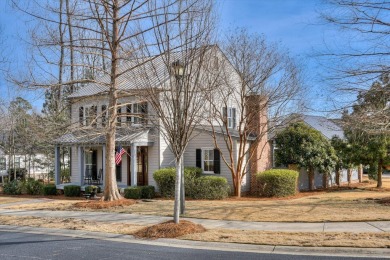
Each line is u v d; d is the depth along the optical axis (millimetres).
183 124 10742
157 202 17766
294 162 22906
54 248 9664
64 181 31234
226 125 20125
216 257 8391
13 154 29844
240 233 10477
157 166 22312
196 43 11039
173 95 10703
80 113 24250
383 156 23391
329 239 9344
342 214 12695
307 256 8250
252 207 15117
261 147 21906
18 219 14148
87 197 20578
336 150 24844
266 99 21109
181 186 13891
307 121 30203
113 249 9406
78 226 12367
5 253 9180
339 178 26938
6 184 25609
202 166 22000
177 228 10727
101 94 18797
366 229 10430
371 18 10531
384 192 21734
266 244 9281
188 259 8266
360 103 11469
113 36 16375
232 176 20344
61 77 21219
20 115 28141
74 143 22891
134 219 13398
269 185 19984
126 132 22234
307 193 21578
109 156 17297
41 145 29406
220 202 17344
